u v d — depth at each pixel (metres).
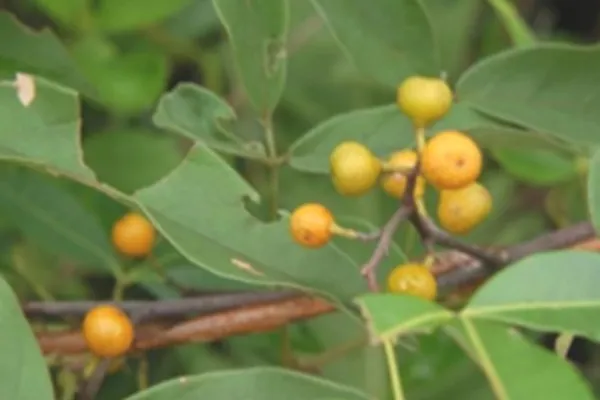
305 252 0.45
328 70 0.60
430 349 0.52
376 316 0.40
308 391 0.42
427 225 0.44
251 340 0.52
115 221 0.54
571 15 0.72
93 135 0.54
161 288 0.51
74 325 0.48
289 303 0.47
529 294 0.41
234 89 0.58
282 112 0.60
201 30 0.58
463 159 0.42
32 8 0.55
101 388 0.51
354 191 0.44
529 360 0.40
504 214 0.61
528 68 0.47
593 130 0.47
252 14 0.46
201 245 0.44
